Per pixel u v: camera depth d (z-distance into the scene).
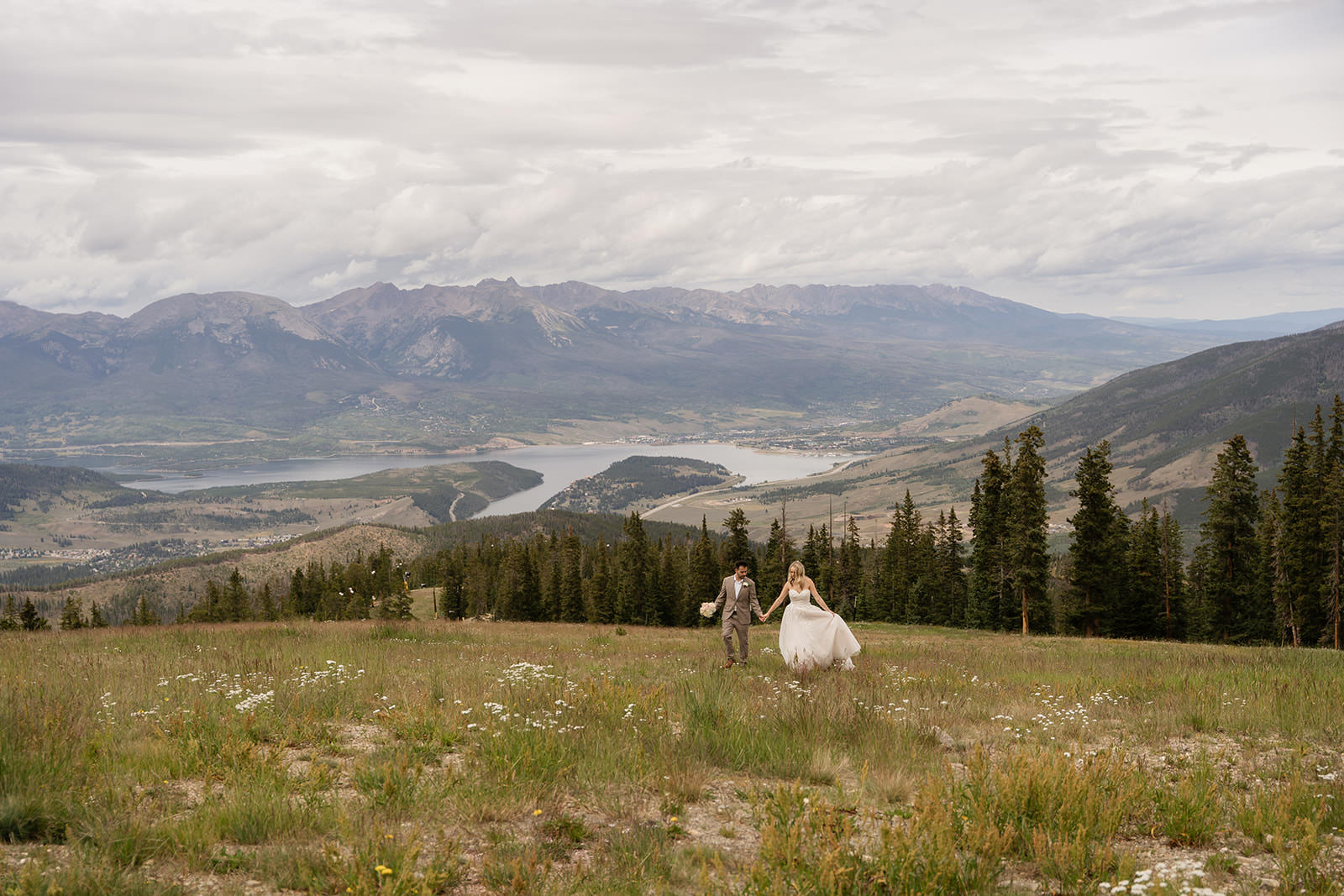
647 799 7.00
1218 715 11.27
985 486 65.38
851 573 87.62
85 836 5.46
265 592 119.06
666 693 10.99
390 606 102.62
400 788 6.73
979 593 70.81
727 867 5.46
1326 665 19.56
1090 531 59.50
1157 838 6.41
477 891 5.07
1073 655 22.47
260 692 10.62
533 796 6.77
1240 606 58.50
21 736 7.33
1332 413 53.28
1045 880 5.41
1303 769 8.30
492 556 115.56
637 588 84.88
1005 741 9.39
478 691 11.23
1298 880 5.38
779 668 14.84
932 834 5.51
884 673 14.44
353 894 4.70
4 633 25.73
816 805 6.00
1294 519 54.97
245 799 6.27
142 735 8.34
